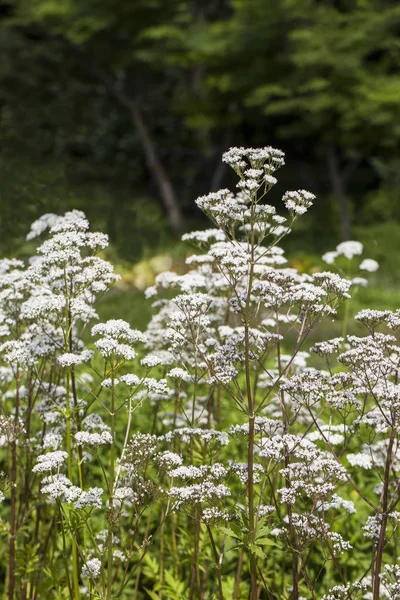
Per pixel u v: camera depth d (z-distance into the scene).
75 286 4.66
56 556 5.41
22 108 32.16
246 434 4.40
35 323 5.29
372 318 4.26
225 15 33.34
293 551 4.06
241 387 7.59
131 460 4.12
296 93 26.23
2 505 6.28
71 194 16.92
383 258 23.84
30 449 4.82
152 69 31.75
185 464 5.24
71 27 28.78
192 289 5.19
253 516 4.09
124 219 21.27
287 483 4.32
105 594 4.11
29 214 9.85
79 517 4.16
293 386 4.27
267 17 24.78
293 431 5.56
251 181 4.09
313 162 33.25
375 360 3.93
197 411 5.66
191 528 5.40
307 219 28.11
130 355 4.13
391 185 30.20
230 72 27.16
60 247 4.43
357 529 5.71
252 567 4.14
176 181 34.59
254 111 29.41
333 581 5.34
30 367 4.65
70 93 33.16
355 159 29.77
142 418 6.73
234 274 4.25
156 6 27.92
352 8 27.69
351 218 29.27
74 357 4.22
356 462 4.57
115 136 33.75
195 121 28.72
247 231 4.48
